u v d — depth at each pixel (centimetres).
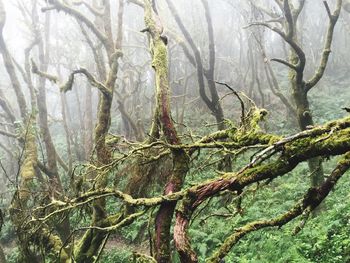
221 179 347
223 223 1016
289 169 326
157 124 596
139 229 1199
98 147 762
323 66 871
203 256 930
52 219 646
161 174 646
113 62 955
